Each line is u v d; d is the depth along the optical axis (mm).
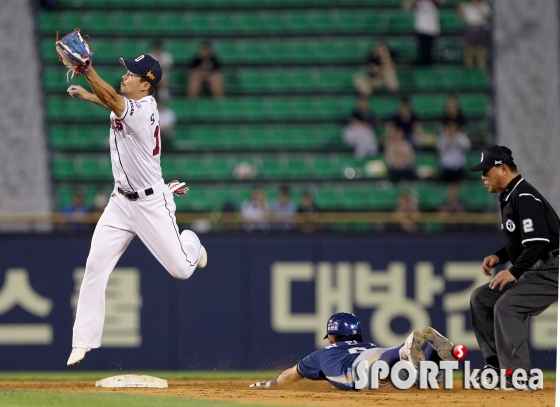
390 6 62781
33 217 41062
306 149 56750
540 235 25391
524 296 25828
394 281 41500
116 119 24516
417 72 60281
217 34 61781
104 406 21109
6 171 55625
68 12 61562
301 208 48719
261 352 41031
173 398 22719
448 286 41562
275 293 41281
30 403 21703
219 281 41188
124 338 40969
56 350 41000
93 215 41562
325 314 41312
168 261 25938
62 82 59125
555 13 61625
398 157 54719
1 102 57750
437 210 53406
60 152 56406
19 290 41156
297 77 60219
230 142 57312
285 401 22406
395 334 41406
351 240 41594
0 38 59844
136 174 25000
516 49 60969
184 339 40969
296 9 62875
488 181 26562
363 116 56500
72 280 41281
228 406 20953
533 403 22125
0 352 40969
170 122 56031
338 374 25344
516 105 59688
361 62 60781
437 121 57531
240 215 43500
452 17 61875
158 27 61719
